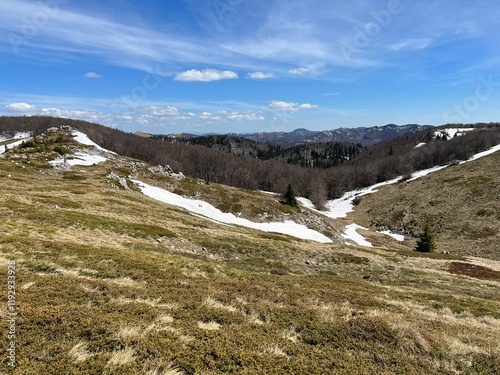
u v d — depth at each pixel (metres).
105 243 27.23
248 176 159.62
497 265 48.41
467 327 14.94
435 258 52.78
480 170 110.38
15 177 55.78
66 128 132.25
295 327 12.12
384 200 117.69
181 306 12.52
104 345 8.38
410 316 15.59
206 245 35.25
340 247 49.44
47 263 16.31
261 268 29.94
